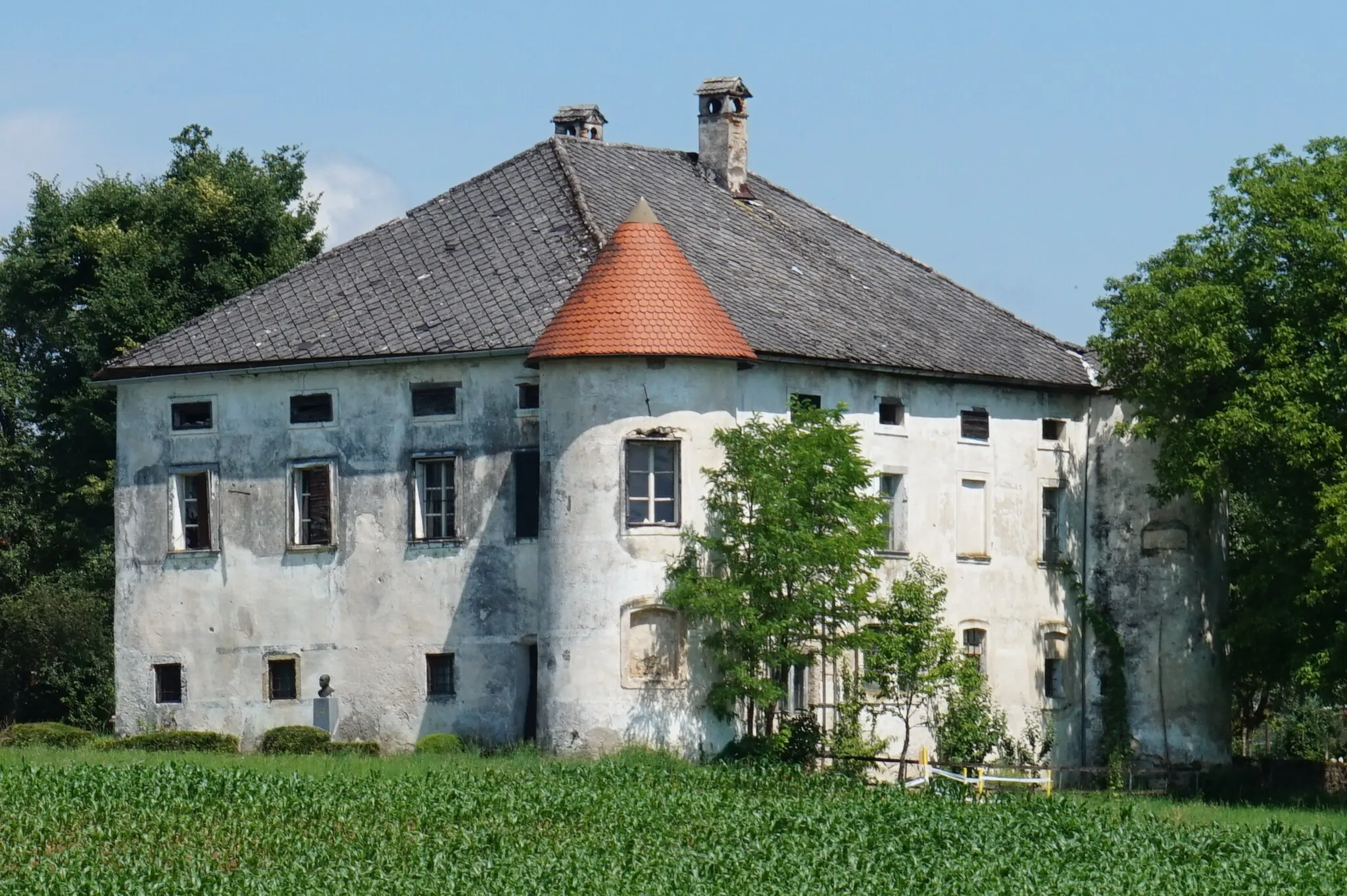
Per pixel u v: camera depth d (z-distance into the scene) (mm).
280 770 62531
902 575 77188
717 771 65188
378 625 74625
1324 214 76188
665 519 70000
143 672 78125
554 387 70312
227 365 76375
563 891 48062
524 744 70562
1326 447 73625
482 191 81375
